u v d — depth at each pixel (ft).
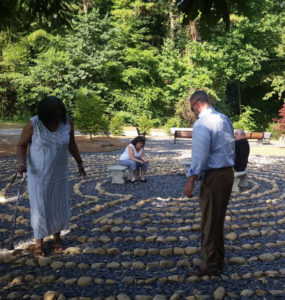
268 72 97.71
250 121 91.09
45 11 11.71
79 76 84.94
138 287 8.95
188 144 53.57
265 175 26.40
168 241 12.34
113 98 92.27
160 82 99.35
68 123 10.89
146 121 71.00
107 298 8.23
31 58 94.68
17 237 12.71
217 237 9.32
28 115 90.63
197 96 9.05
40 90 82.89
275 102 103.71
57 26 13.14
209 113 8.91
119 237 12.49
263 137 54.65
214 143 8.81
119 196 19.39
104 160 33.63
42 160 10.39
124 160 23.26
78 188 21.27
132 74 91.15
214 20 7.49
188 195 8.94
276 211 16.39
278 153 41.11
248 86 103.45
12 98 92.79
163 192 20.63
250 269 10.04
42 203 10.56
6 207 16.84
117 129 66.13
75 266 10.21
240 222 14.76
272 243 11.94
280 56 92.89
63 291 8.69
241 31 82.53
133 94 93.25
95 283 9.14
